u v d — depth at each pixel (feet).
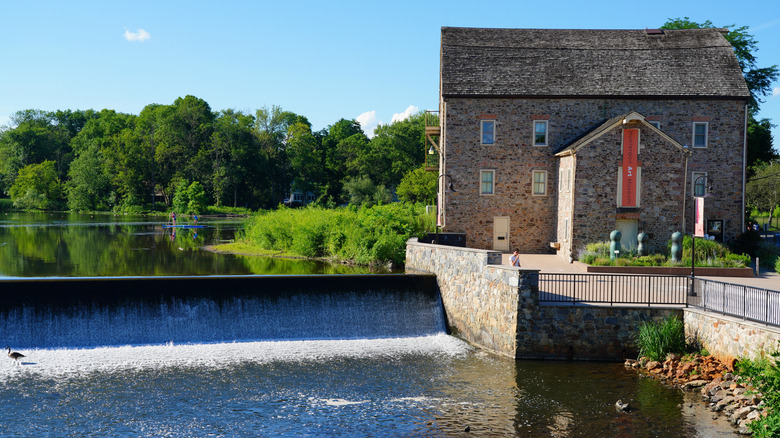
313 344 80.38
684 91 121.70
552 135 123.85
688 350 71.26
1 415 56.29
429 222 139.23
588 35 135.74
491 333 79.05
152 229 220.23
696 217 77.87
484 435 53.67
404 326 87.45
